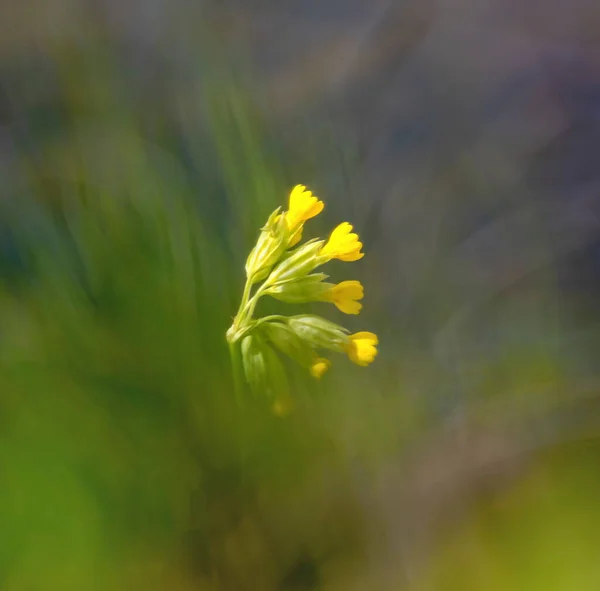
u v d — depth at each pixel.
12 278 0.49
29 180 0.51
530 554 0.48
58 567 0.47
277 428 0.49
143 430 0.48
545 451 0.50
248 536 0.48
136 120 0.53
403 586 0.48
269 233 0.50
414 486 0.50
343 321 0.53
